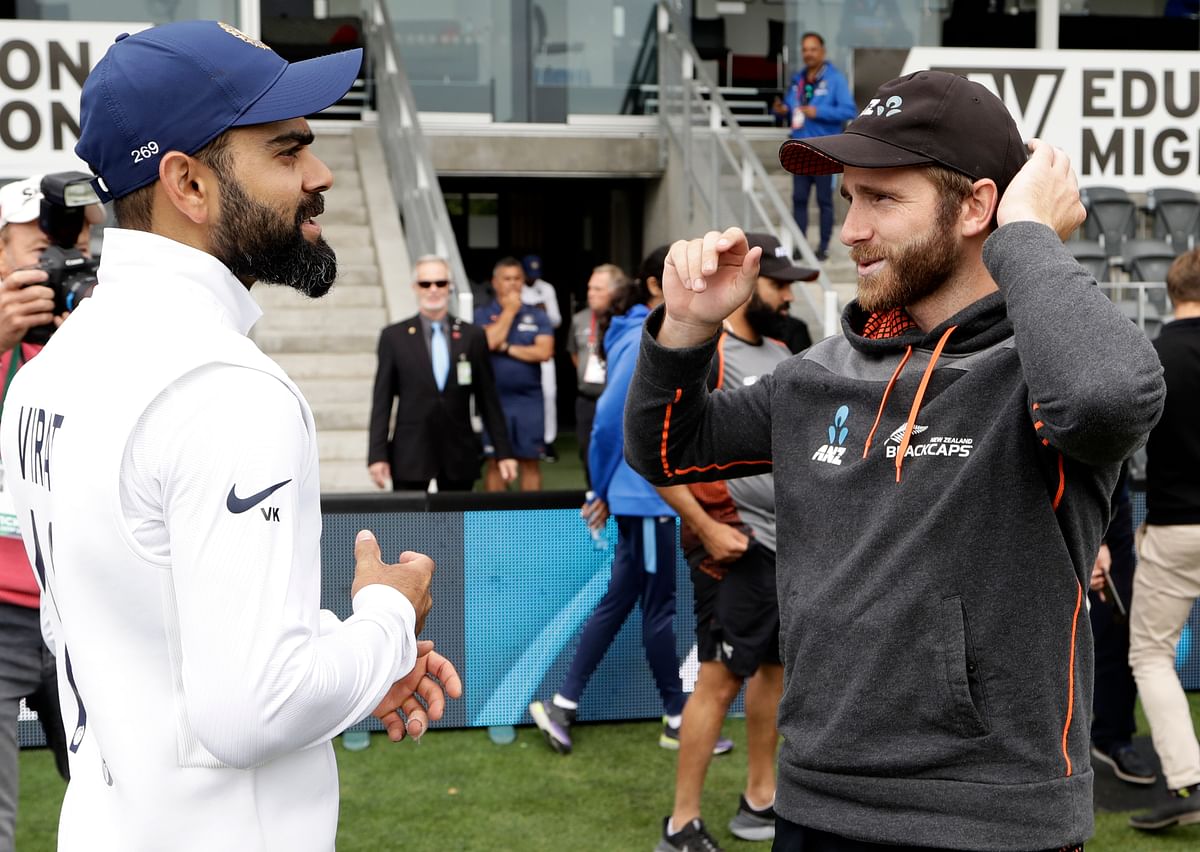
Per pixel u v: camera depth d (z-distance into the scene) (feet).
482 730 15.29
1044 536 5.18
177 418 4.28
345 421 27.99
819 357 5.92
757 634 11.45
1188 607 12.51
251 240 4.77
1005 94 30.55
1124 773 13.70
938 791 5.18
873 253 5.62
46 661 9.39
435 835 12.10
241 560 4.19
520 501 15.06
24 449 4.94
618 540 14.62
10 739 9.05
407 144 32.12
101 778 4.69
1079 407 4.64
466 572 15.03
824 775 5.44
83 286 8.75
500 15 38.75
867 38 40.27
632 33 39.47
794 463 5.80
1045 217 5.16
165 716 4.43
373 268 31.83
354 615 4.92
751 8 39.78
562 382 45.88
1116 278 33.55
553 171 39.32
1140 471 20.25
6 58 23.76
